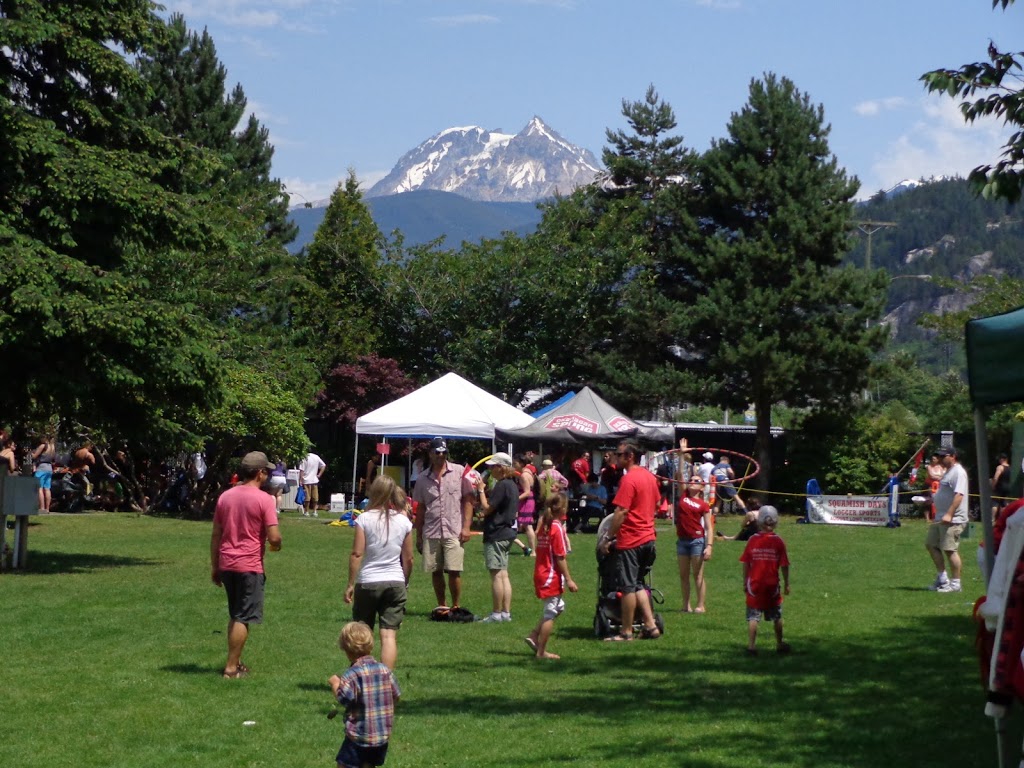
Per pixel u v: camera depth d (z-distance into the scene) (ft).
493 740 28.53
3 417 66.59
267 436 105.50
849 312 138.92
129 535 84.43
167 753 27.02
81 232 63.21
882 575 65.77
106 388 64.03
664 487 108.47
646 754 27.12
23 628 43.96
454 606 47.85
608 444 94.94
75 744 27.78
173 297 75.31
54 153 61.26
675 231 149.89
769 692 34.17
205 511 106.73
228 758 26.66
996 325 25.14
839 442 137.69
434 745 27.99
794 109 142.61
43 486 100.01
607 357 143.02
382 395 136.05
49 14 63.67
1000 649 21.89
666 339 146.82
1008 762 25.99
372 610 33.42
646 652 40.75
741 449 151.84
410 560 33.91
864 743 28.22
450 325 143.64
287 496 119.24
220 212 129.39
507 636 43.98
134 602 51.06
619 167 157.28
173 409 71.36
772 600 40.11
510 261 141.59
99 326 59.06
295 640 42.01
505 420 97.96
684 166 157.17
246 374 105.40
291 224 184.44
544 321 143.95
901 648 41.32
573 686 35.09
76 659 38.11
